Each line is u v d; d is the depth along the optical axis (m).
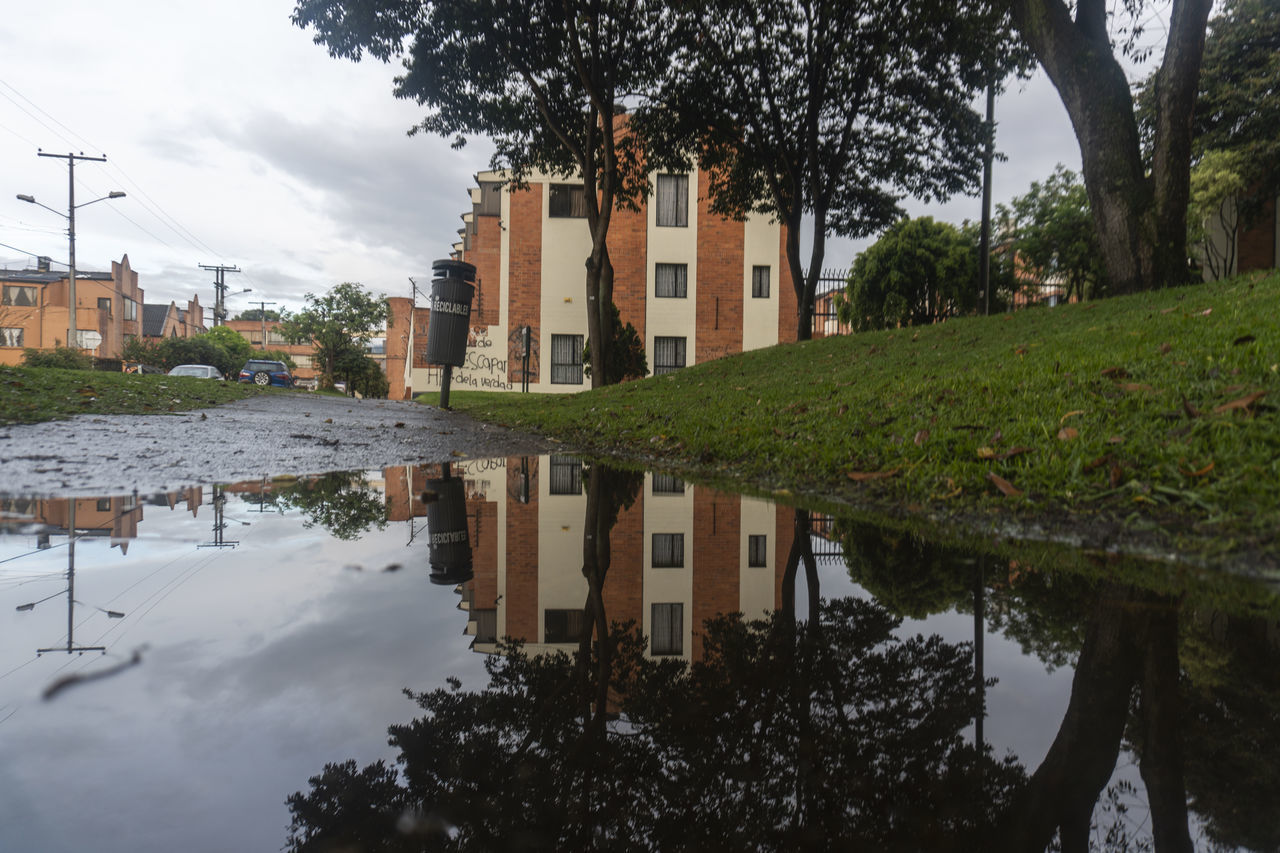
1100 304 6.70
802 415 4.40
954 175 12.93
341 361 37.34
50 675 0.90
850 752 0.78
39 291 41.44
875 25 11.00
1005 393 3.49
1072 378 3.41
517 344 19.92
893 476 2.78
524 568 1.68
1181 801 0.67
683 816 0.64
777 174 14.13
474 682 0.95
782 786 0.71
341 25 10.28
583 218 19.92
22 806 0.59
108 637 1.06
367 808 0.63
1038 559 1.76
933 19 10.36
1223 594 1.43
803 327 12.27
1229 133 15.39
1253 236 17.67
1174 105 6.91
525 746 0.78
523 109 12.42
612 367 15.56
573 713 0.88
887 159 13.16
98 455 3.46
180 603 1.25
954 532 2.14
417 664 1.01
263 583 1.40
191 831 0.57
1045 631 1.22
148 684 0.89
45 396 5.97
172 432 4.63
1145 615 1.29
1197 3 6.70
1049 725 0.86
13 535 1.78
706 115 12.66
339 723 0.80
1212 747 0.79
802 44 11.61
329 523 2.08
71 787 0.63
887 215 14.08
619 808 0.66
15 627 1.09
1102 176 7.24
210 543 1.74
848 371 6.15
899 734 0.83
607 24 10.66
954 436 2.95
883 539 2.04
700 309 19.73
